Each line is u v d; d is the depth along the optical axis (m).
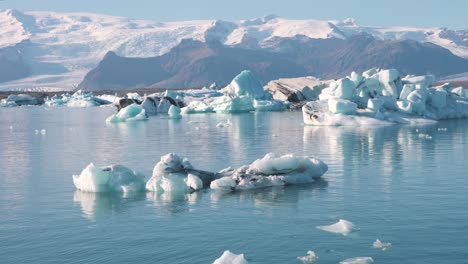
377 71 57.38
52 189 19.08
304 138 34.91
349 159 24.80
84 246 12.62
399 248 12.01
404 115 46.75
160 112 77.38
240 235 13.16
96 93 179.50
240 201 16.55
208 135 38.97
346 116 44.78
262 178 18.69
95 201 17.00
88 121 59.94
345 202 16.14
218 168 23.17
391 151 27.41
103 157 27.62
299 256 11.71
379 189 17.83
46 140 37.78
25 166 24.91
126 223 14.39
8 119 65.81
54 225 14.38
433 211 14.89
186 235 13.26
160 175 18.72
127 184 18.45
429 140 32.44
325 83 82.12
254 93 80.06
